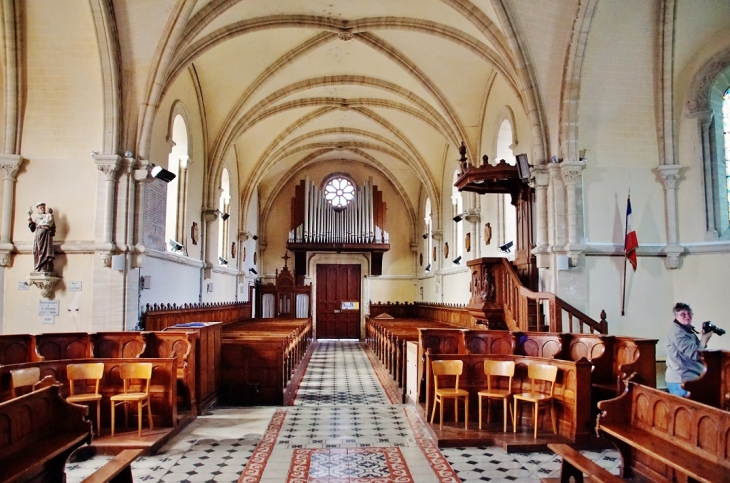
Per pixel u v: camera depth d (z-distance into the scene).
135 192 11.36
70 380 7.46
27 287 11.02
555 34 11.08
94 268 10.97
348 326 26.09
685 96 11.44
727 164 11.32
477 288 12.51
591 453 6.96
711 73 11.13
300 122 20.17
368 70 16.39
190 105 14.66
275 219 26.41
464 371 8.52
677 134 11.48
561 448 5.24
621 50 11.27
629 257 10.98
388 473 6.20
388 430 8.18
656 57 11.34
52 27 10.77
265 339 11.09
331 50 15.21
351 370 15.08
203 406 9.37
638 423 5.46
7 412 4.42
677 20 11.02
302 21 13.22
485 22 11.69
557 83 11.39
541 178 11.44
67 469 6.30
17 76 11.06
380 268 26.17
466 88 15.41
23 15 10.68
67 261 11.05
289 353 12.15
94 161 11.15
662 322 11.29
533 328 11.16
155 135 12.03
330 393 11.40
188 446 7.27
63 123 11.30
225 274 19.09
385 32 14.16
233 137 16.83
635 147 11.59
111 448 6.88
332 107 19.41
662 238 11.42
